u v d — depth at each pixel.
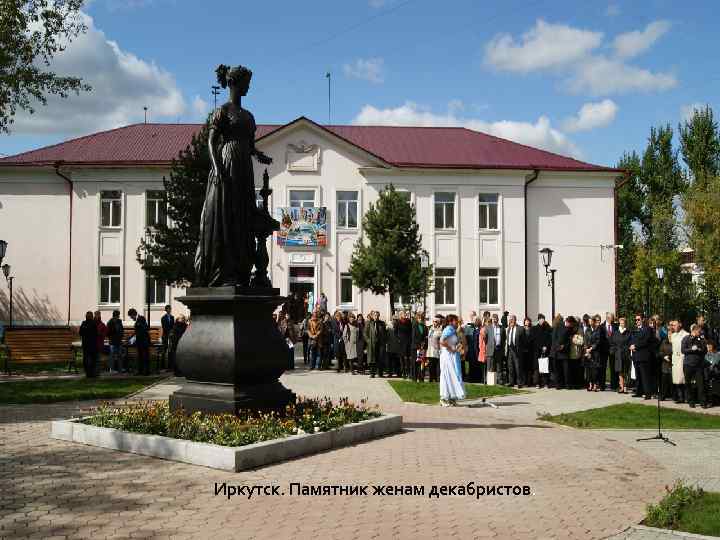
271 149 35.31
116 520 5.89
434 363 18.83
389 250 29.50
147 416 9.16
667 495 7.08
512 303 36.38
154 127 40.31
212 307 9.37
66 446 8.93
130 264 34.97
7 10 20.83
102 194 35.25
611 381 18.28
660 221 45.19
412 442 9.66
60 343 29.12
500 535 5.78
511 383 19.09
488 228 36.59
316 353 22.70
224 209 9.59
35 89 21.77
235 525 5.83
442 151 38.22
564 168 36.75
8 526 5.69
